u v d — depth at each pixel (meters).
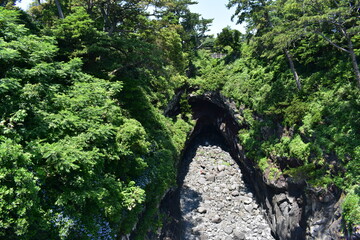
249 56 37.69
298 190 20.00
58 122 10.13
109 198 11.02
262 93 28.70
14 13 11.73
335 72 21.83
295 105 22.11
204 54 48.50
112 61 18.95
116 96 18.61
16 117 9.30
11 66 10.48
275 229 22.42
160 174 17.33
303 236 18.42
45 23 24.25
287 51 24.95
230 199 28.72
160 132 22.81
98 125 11.53
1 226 6.98
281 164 22.25
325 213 16.42
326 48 24.19
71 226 8.95
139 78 23.78
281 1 23.50
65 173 9.66
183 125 34.22
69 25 15.90
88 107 11.81
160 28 23.39
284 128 23.31
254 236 23.58
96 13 23.12
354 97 18.69
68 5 23.86
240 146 31.12
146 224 15.33
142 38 23.03
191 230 24.23
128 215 12.95
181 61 27.02
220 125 38.97
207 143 41.41
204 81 39.12
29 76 10.75
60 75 12.27
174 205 25.11
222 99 36.31
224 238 23.34
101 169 11.37
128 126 13.62
